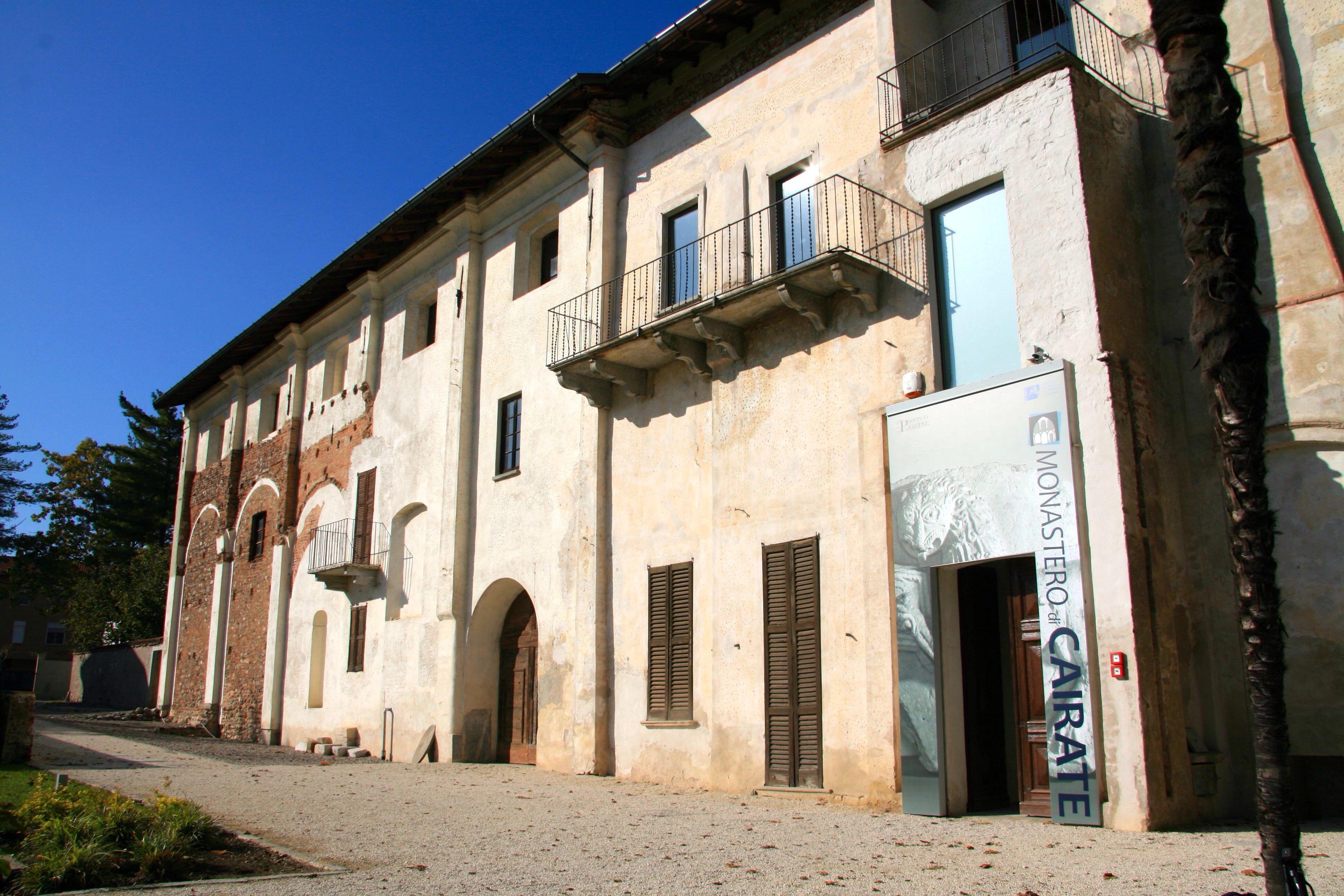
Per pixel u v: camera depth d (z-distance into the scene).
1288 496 10.16
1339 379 9.88
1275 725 5.26
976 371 11.43
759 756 12.81
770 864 7.46
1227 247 5.80
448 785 14.11
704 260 15.34
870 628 11.77
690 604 14.40
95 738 20.72
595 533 16.06
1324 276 10.12
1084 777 9.45
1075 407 10.18
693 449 14.86
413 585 21.02
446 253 22.05
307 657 24.73
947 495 11.02
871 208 12.91
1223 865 7.15
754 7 14.93
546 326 18.38
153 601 45.31
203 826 8.17
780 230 14.34
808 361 13.27
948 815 10.45
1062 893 6.24
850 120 13.55
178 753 19.02
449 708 18.53
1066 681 9.70
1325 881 6.42
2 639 62.72
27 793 10.27
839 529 12.41
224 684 28.72
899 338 12.17
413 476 21.56
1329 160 10.30
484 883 6.73
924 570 11.10
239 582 29.25
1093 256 10.36
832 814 10.66
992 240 11.55
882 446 12.09
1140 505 9.89
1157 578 9.81
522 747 17.95
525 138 18.58
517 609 18.86
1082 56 12.41
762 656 13.03
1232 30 11.16
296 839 8.77
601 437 16.47
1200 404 10.74
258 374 31.11
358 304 25.52
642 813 10.77
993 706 11.18
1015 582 11.19
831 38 14.11
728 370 14.38
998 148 11.46
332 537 24.58
